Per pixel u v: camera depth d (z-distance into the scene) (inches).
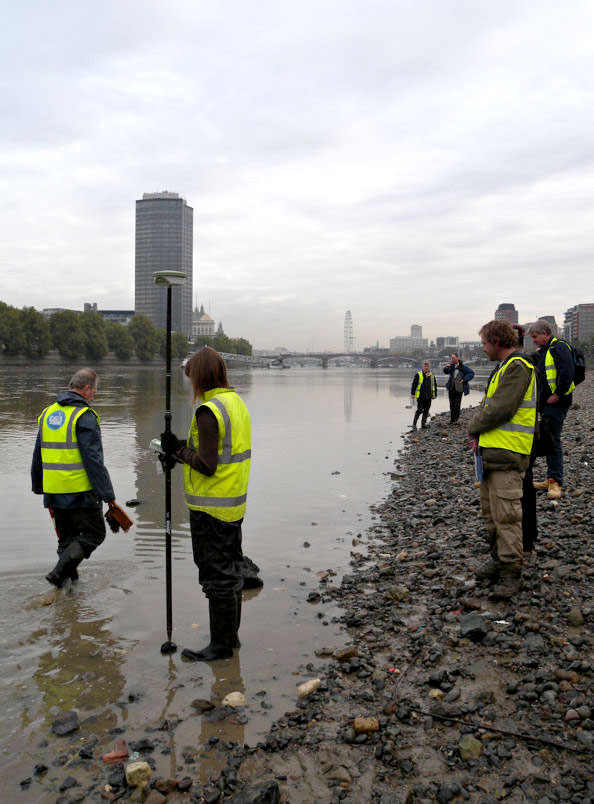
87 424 224.4
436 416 1011.3
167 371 184.5
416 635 183.9
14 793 121.4
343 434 770.8
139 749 134.4
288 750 134.0
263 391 1943.9
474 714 141.9
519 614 188.1
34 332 4576.8
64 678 165.8
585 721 133.8
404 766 126.0
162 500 384.8
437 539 292.4
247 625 200.8
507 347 207.8
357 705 150.6
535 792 116.4
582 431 651.5
